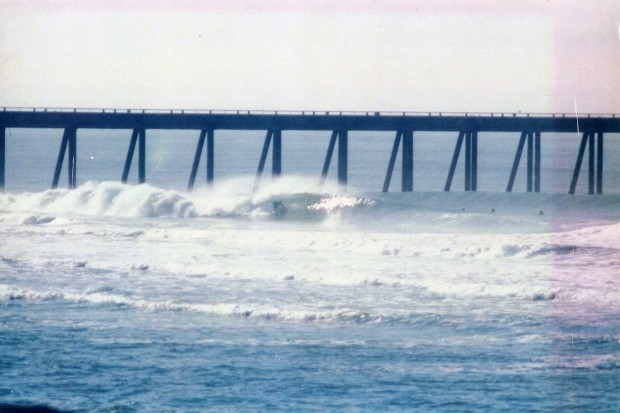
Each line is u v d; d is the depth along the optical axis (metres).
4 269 75.62
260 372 46.44
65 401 42.41
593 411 40.53
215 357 48.97
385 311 58.78
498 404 41.75
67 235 101.81
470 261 80.31
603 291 64.19
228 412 41.09
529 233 102.62
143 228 109.25
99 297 63.09
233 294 64.44
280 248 89.31
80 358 48.81
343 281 69.38
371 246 87.94
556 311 58.88
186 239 97.31
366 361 48.16
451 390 43.62
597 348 50.03
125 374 46.19
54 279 70.75
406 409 41.22
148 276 72.00
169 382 44.94
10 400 42.50
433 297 63.47
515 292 64.38
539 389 43.22
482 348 50.41
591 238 94.44
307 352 49.81
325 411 41.00
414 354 49.38
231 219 128.88
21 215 120.88
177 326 55.47
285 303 61.31
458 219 121.25
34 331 54.25
